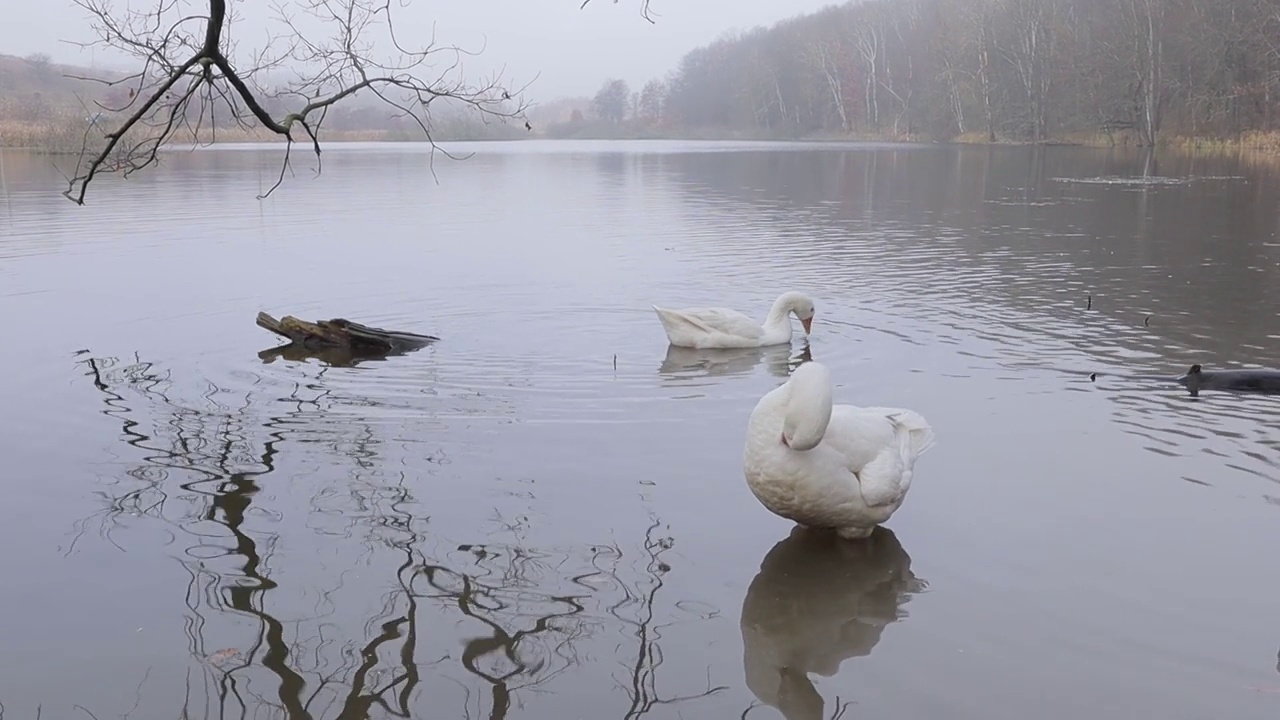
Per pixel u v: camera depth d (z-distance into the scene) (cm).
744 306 1409
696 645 529
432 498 708
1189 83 6028
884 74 10212
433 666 507
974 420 877
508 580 592
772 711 475
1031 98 7269
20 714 470
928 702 481
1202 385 970
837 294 1480
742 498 712
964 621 550
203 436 838
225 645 525
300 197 3053
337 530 656
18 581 590
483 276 1641
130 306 1371
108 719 467
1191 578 592
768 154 6600
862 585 591
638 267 1739
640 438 835
